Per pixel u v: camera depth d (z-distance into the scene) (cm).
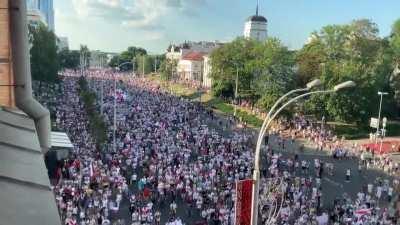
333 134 9256
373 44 10544
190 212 4216
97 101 10631
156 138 6719
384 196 5359
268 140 8094
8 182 505
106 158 5409
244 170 5300
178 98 13338
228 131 8981
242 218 1781
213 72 13638
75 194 3934
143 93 13900
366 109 9606
